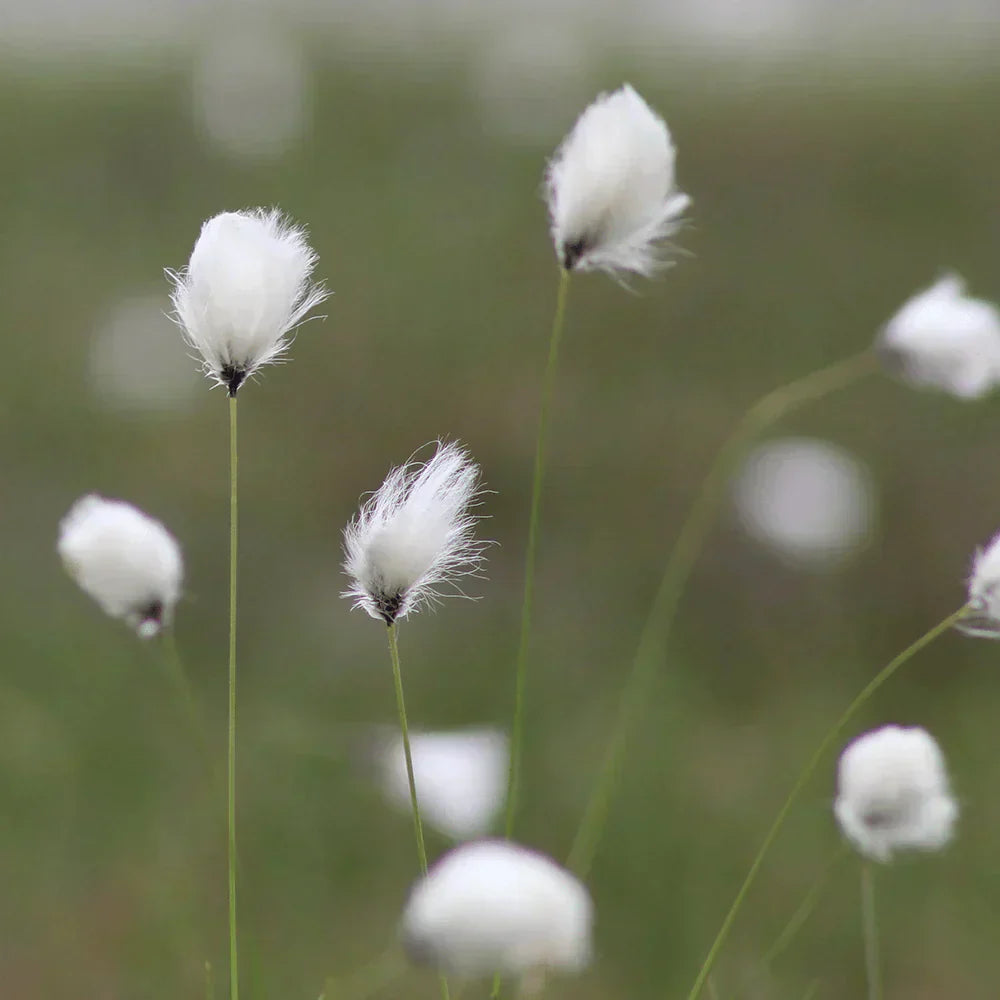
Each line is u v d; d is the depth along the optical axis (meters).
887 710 2.03
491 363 3.00
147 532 1.14
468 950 0.99
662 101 4.87
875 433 2.74
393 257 3.52
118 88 4.84
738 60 5.71
